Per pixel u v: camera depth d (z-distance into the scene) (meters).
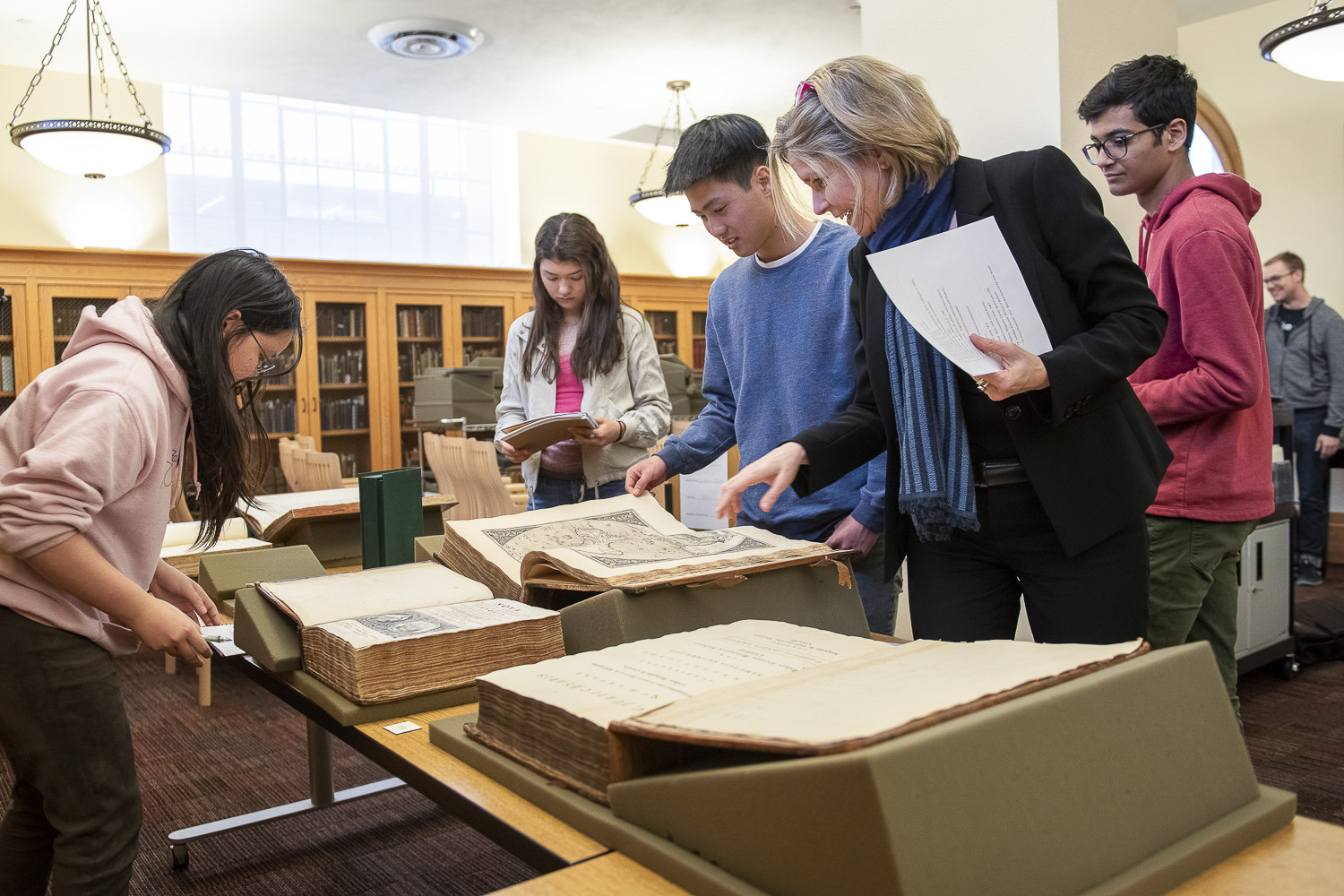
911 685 0.64
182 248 6.98
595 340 2.22
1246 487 1.80
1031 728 0.56
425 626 1.02
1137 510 1.16
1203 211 1.75
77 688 1.15
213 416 1.23
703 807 0.59
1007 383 1.01
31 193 6.41
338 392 7.10
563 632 1.06
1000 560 1.26
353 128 7.73
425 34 5.39
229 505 1.33
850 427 1.29
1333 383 4.85
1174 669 0.66
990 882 0.51
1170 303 1.82
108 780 1.18
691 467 1.73
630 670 0.80
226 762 2.81
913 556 1.34
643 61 6.15
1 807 2.49
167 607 1.11
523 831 0.68
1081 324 1.16
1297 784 2.44
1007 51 2.40
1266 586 3.28
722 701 0.66
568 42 5.78
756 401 1.69
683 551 1.18
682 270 9.19
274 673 1.12
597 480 2.19
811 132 1.17
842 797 0.49
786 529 1.66
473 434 6.33
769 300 1.65
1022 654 0.71
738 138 1.53
